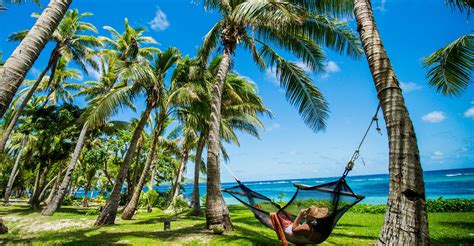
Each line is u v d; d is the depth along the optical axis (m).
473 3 7.05
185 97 11.67
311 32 9.02
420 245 3.82
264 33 10.23
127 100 13.67
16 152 32.31
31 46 4.50
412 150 4.21
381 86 4.66
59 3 4.98
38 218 14.89
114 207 12.33
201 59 11.78
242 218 14.14
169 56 13.67
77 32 19.12
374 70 4.82
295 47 10.33
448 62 8.07
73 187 39.12
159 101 13.97
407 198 4.04
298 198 5.55
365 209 18.84
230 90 13.60
